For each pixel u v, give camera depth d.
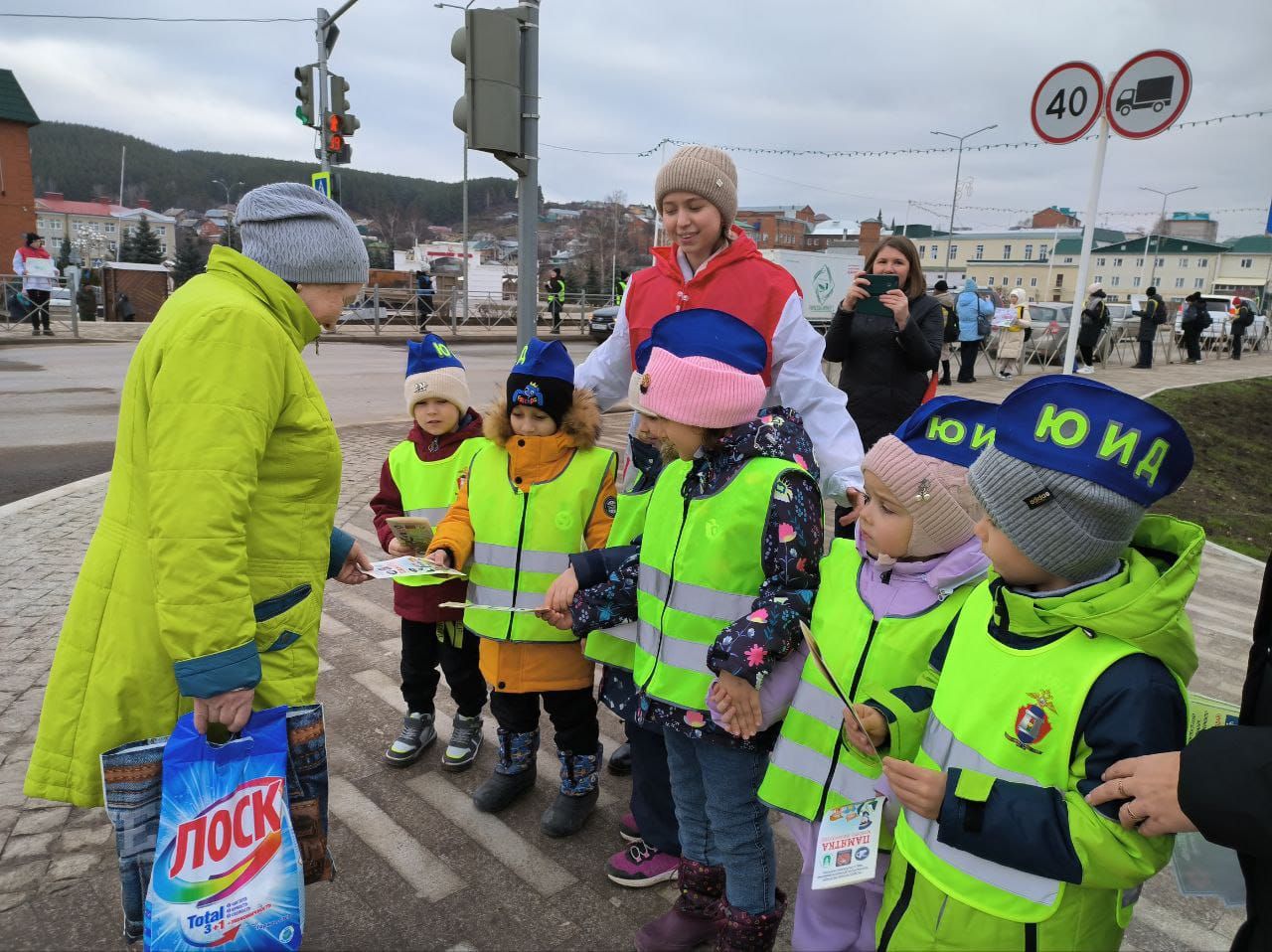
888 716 1.70
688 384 2.06
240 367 1.82
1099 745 1.38
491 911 2.48
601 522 2.81
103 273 25.56
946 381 15.73
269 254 2.01
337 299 2.13
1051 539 1.44
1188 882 1.76
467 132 4.62
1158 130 5.61
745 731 1.96
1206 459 9.95
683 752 2.28
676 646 2.14
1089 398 1.42
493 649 2.82
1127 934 2.50
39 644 4.03
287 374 1.95
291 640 2.06
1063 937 1.44
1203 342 25.61
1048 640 1.48
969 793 1.45
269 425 1.90
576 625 2.35
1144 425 1.39
